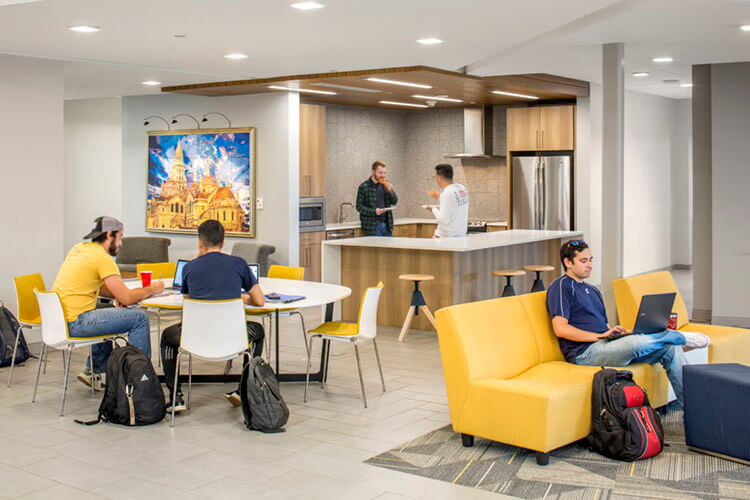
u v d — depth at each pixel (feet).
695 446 14.12
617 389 13.76
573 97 35.12
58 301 16.24
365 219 35.14
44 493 12.05
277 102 30.86
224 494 12.00
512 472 12.96
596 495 11.99
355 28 18.38
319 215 33.50
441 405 17.10
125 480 12.60
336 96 32.96
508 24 18.01
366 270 27.50
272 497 11.88
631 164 36.91
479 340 14.43
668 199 41.88
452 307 14.38
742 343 18.35
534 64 26.76
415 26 18.19
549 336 16.02
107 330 16.80
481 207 40.68
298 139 31.12
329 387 18.67
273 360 21.50
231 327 15.65
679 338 15.39
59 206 23.88
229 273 16.11
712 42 23.03
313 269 33.30
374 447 14.28
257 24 17.88
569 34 21.84
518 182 36.60
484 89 30.94
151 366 15.99
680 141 42.88
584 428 13.89
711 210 28.07
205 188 32.86
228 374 19.39
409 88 30.22
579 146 34.99
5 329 21.15
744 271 27.20
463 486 12.35
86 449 14.17
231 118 32.04
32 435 15.01
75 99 37.99
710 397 13.84
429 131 42.04
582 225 35.22
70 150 40.11
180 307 16.94
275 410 15.16
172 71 25.54
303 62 23.67
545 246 31.63
